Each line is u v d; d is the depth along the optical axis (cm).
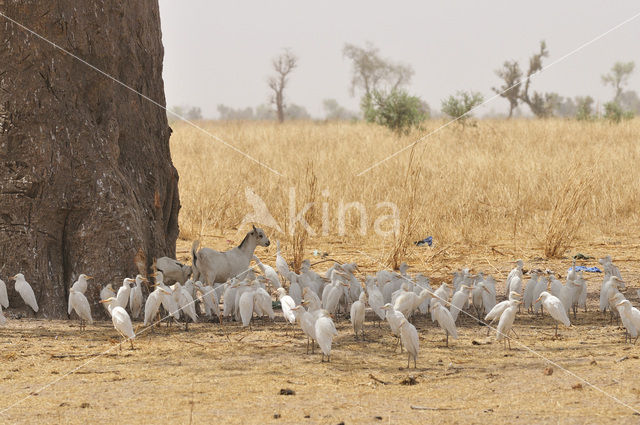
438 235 2672
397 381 1112
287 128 6281
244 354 1289
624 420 905
